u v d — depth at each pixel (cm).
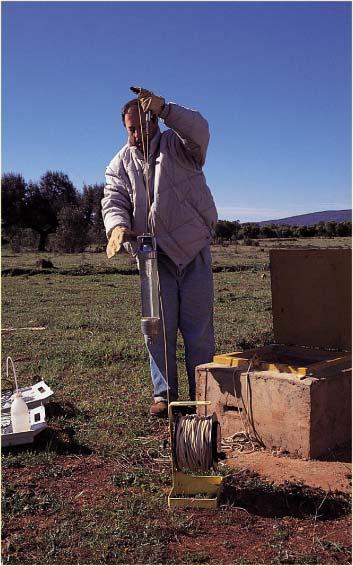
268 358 537
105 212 523
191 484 384
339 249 521
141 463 442
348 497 381
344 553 323
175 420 402
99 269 2633
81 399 600
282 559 316
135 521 355
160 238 517
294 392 443
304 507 371
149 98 451
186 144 495
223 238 5550
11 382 629
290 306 545
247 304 1425
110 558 322
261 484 396
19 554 327
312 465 430
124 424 522
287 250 542
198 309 538
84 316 1250
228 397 482
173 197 516
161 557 321
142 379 675
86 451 464
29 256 4050
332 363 481
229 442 473
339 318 523
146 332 407
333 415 458
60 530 347
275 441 456
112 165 535
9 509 372
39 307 1432
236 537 340
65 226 4644
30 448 468
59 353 829
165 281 532
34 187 5522
